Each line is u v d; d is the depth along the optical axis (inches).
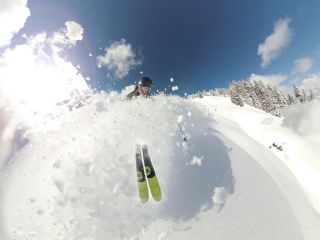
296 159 224.8
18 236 142.8
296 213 148.4
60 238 137.7
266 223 137.0
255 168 187.6
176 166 184.4
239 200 152.3
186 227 135.6
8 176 194.1
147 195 150.9
